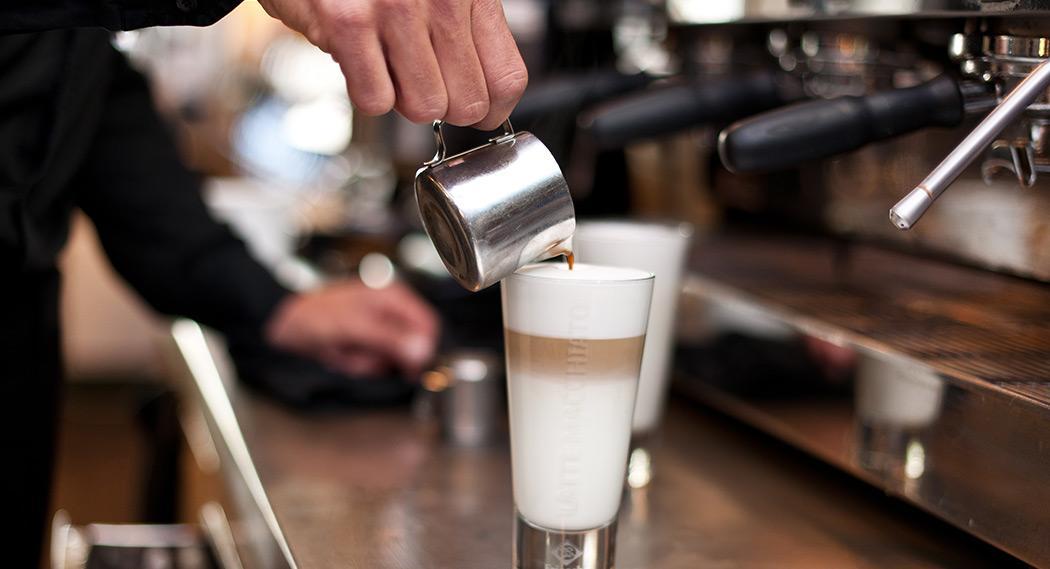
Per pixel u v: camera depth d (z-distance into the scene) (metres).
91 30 1.18
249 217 1.82
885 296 1.02
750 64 1.10
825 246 1.19
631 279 0.65
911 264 1.06
